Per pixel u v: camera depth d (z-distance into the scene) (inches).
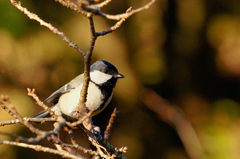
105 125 443.5
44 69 380.2
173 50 483.5
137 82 447.8
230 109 476.7
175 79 491.5
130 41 443.2
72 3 135.7
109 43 417.1
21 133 371.6
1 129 362.6
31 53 368.5
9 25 350.0
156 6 456.8
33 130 126.2
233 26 494.9
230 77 515.5
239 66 504.1
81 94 182.2
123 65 433.7
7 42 357.1
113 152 227.8
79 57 384.2
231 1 490.0
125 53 434.0
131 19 442.3
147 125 474.6
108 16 123.0
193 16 488.1
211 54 509.7
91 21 142.9
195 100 502.3
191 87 503.5
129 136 460.4
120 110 449.4
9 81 373.4
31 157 389.1
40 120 174.1
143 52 457.1
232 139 439.5
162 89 480.7
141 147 464.4
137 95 449.4
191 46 494.3
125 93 439.2
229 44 499.5
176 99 494.6
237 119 468.1
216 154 432.1
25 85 380.2
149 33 459.8
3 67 367.2
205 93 513.3
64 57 381.1
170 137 485.4
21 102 370.6
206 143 448.8
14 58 366.0
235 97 517.0
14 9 350.9
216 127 461.4
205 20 495.2
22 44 363.6
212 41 504.4
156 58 468.1
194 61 500.7
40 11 368.8
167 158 468.1
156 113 464.8
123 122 459.8
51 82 384.8
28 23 362.0
